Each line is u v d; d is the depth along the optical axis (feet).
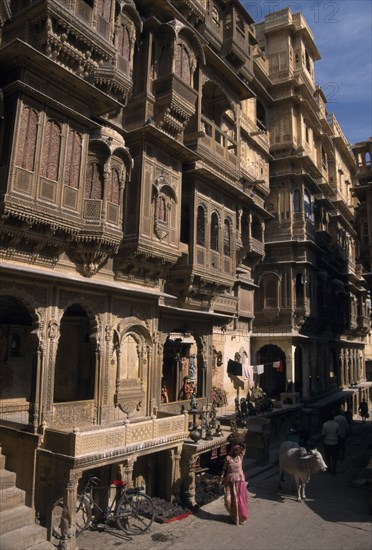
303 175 94.07
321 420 86.22
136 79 47.55
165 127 48.19
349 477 50.90
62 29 35.37
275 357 99.35
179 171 49.85
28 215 32.71
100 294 39.42
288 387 86.58
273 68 98.99
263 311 91.91
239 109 64.54
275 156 96.94
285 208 94.48
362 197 83.41
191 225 52.70
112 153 39.47
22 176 32.48
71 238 36.76
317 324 101.04
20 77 33.42
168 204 47.37
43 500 31.55
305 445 55.62
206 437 42.91
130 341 43.68
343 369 127.65
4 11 35.70
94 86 38.93
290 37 100.07
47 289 35.14
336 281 113.80
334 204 121.19
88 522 32.37
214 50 60.80
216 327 73.41
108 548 30.19
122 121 47.37
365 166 81.20
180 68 48.93
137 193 44.04
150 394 44.42
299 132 97.81
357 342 142.82
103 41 38.45
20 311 42.29
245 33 66.23
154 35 48.47
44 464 31.81
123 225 43.98
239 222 66.74
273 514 37.86
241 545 31.42
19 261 34.30
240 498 35.83
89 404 37.86
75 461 29.91
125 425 34.55
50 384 34.58
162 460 41.09
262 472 50.85
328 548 31.22
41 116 34.14
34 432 32.99
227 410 68.28
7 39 36.37
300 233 93.30
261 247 80.28
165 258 46.03
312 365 97.19
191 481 39.34
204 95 60.90
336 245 115.34
